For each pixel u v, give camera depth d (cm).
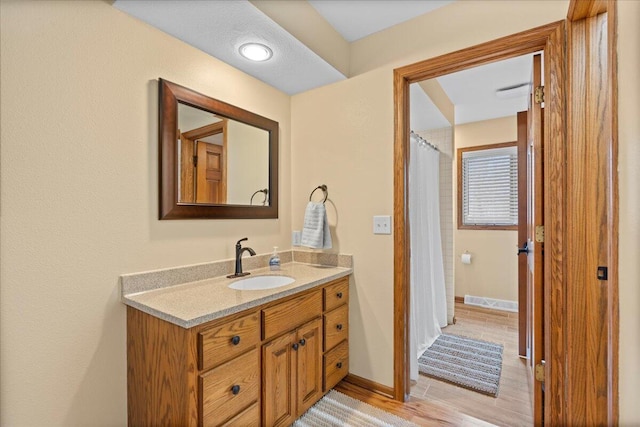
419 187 260
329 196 218
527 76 253
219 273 182
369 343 200
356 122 206
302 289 163
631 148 66
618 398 74
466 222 391
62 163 123
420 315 259
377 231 196
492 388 201
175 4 136
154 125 153
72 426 126
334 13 182
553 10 144
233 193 192
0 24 109
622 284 71
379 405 183
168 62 159
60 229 123
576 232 137
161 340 125
